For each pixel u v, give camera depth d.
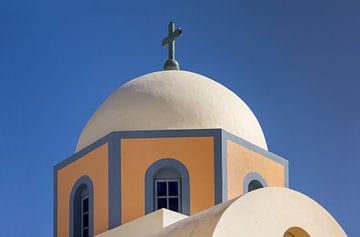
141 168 23.69
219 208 17.89
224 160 23.69
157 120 24.41
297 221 18.72
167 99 24.77
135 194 23.53
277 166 25.38
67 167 25.45
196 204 23.39
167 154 23.75
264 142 25.80
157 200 23.56
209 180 23.53
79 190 24.97
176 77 25.78
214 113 24.77
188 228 17.64
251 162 24.52
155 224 21.78
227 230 17.22
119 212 23.44
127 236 22.22
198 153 23.73
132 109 24.78
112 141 23.91
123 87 25.89
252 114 26.17
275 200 18.55
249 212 17.89
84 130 25.94
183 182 23.53
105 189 23.83
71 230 24.89
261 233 17.88
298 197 19.03
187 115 24.48
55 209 25.62
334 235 19.25
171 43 27.48
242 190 24.00
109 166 23.81
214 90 25.56
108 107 25.42
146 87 25.31
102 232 23.58
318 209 19.30
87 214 24.80
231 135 24.08
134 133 23.91
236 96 26.30
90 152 24.62
